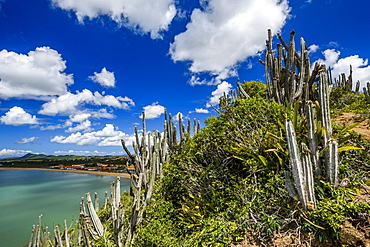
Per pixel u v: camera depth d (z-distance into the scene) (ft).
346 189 10.37
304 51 21.22
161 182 23.12
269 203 12.43
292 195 10.78
